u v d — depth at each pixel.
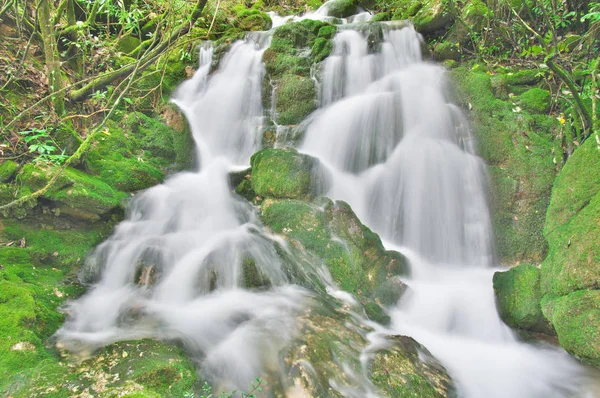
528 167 5.13
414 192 5.43
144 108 6.95
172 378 2.72
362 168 6.12
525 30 6.47
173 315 3.62
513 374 3.42
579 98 4.41
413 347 3.41
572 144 5.01
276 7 12.20
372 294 4.23
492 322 4.01
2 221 4.05
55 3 7.21
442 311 4.13
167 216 4.92
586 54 5.70
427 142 5.68
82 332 3.23
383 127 6.15
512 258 4.87
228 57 8.16
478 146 5.55
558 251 3.46
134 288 4.01
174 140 6.62
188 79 8.18
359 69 7.43
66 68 6.26
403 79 6.94
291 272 4.11
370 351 3.21
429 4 7.88
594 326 2.82
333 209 4.79
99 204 4.42
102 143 5.52
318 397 2.68
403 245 5.36
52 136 4.73
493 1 6.88
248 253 4.14
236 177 5.91
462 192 5.29
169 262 4.23
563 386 3.27
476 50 7.15
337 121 6.52
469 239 5.12
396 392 2.83
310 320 3.49
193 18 5.38
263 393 2.74
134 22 5.69
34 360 2.71
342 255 4.35
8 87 5.03
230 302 3.77
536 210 4.94
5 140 4.39
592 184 3.49
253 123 7.27
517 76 6.32
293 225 4.69
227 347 3.17
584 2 6.04
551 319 3.28
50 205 4.26
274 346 3.09
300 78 7.22
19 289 3.21
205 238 4.55
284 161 5.40
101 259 4.19
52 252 4.00
